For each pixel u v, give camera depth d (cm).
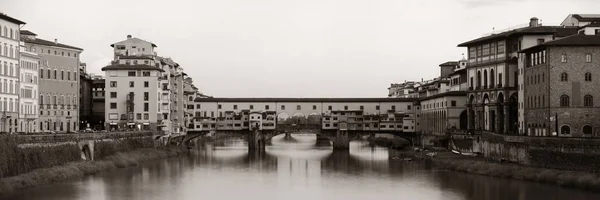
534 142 13062
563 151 12188
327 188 12762
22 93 16312
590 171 11494
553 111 14062
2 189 10619
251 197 11669
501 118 17650
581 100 13975
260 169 16300
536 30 16500
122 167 15712
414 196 11588
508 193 11300
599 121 13925
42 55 19162
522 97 16150
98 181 12875
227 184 13262
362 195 11838
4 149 11000
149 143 19375
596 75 13938
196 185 13000
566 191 11150
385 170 15762
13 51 15338
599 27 15100
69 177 12862
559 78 14038
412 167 16300
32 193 10938
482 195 11294
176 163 17425
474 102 18788
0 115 14612
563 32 16388
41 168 12369
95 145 15300
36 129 17175
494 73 17762
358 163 17800
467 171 14700
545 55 14325
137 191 11894
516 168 13212
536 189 11494
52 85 19575
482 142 16338
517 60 17088
